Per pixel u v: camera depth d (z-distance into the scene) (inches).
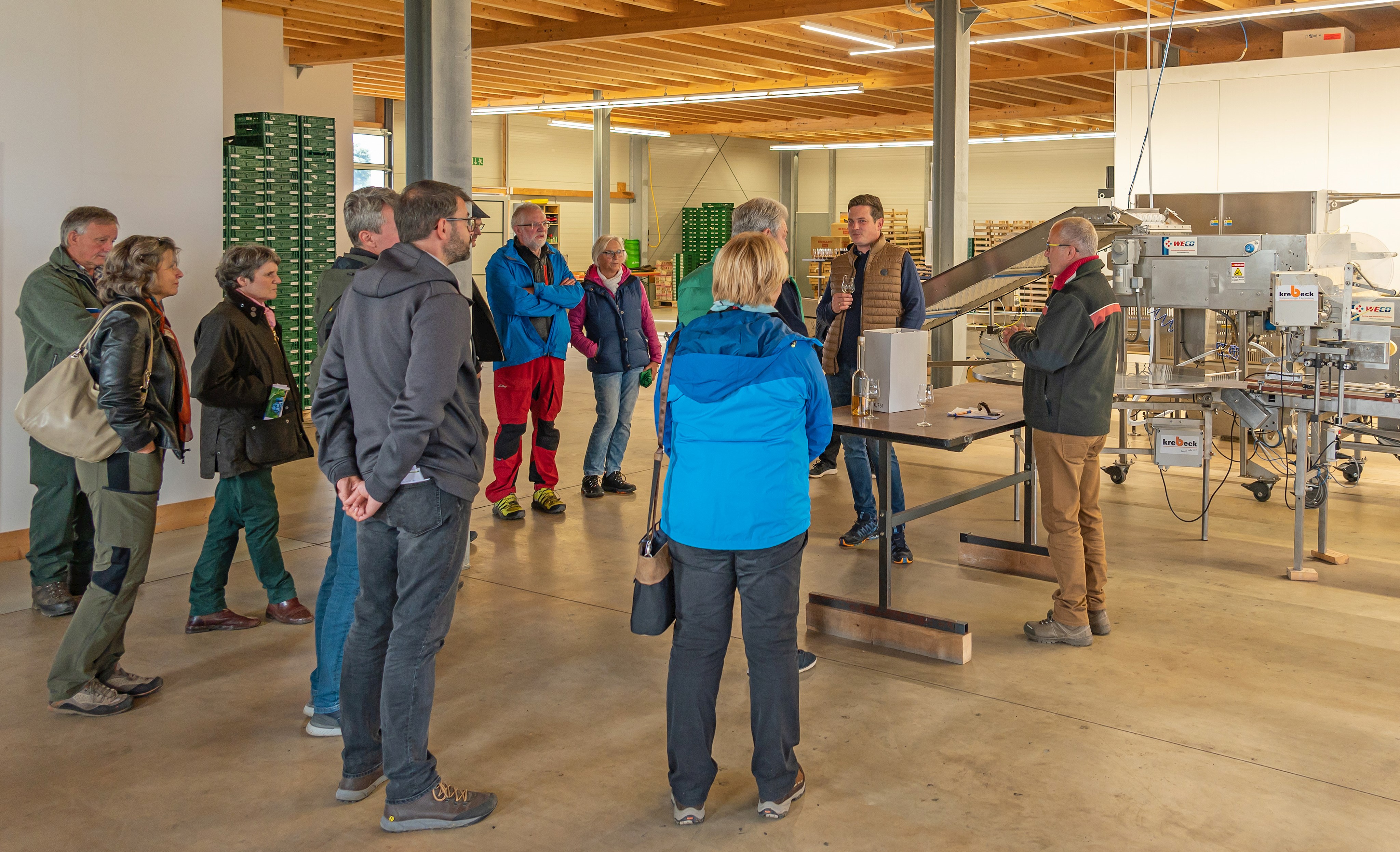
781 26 405.7
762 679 98.6
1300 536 177.8
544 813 101.7
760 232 109.3
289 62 428.1
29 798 103.9
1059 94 581.0
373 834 98.1
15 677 134.0
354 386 94.7
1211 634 151.5
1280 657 142.3
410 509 94.3
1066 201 840.9
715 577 96.4
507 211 765.3
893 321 191.6
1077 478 142.9
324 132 313.3
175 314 202.4
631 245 834.8
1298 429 178.1
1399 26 372.8
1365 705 126.5
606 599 167.6
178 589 169.9
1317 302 173.5
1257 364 235.0
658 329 663.1
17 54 177.3
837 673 137.8
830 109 669.9
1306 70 337.4
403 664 96.4
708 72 515.5
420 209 96.2
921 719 122.9
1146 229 207.6
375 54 407.8
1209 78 354.3
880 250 192.5
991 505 234.1
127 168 192.9
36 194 180.9
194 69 201.2
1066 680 134.6
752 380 92.9
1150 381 197.8
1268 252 198.2
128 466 119.0
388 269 93.7
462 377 98.0
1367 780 107.8
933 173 323.9
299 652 144.1
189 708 125.6
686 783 98.3
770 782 99.7
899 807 102.6
